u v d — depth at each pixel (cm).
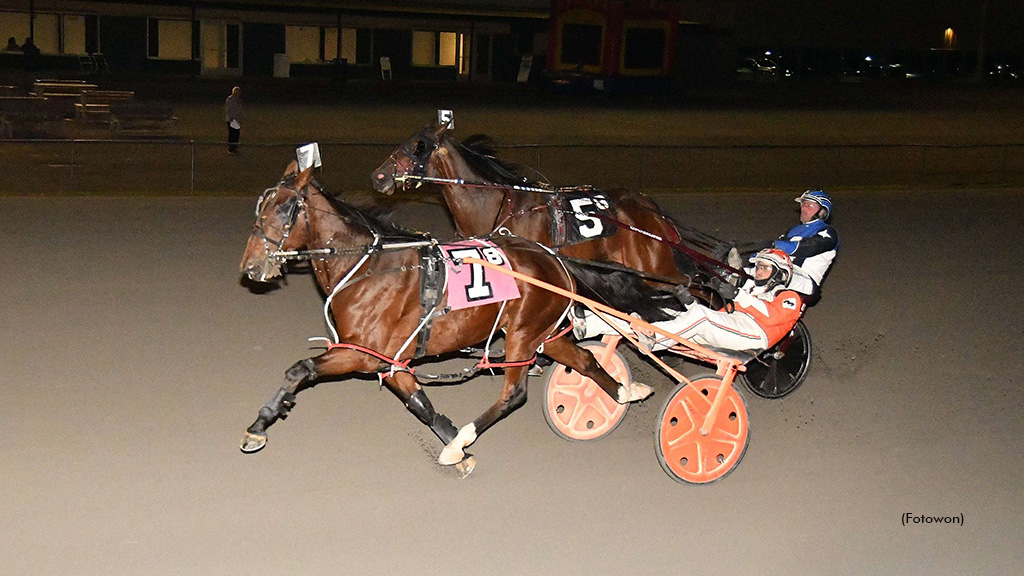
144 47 3550
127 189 1616
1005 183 2089
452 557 536
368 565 524
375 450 664
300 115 2602
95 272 1091
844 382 844
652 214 813
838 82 4644
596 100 3394
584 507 598
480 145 834
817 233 739
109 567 511
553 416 680
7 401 715
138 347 853
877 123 3023
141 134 2162
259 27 3716
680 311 634
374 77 3938
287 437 679
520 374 623
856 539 577
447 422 609
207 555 526
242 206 1525
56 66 3372
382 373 598
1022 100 3931
